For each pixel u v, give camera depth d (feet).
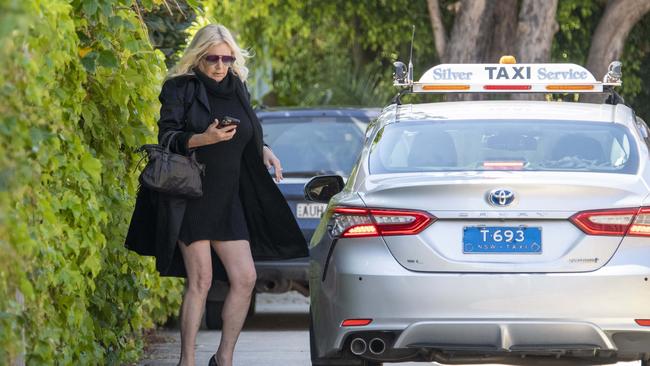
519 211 42.73
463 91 52.85
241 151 50.08
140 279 57.00
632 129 48.08
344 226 44.14
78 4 44.88
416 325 42.73
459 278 42.63
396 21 157.69
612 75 52.90
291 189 73.97
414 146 47.67
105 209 48.57
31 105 36.27
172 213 48.32
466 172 45.42
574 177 43.86
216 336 73.77
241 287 49.80
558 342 42.45
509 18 133.39
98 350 47.91
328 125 80.07
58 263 41.11
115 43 50.26
